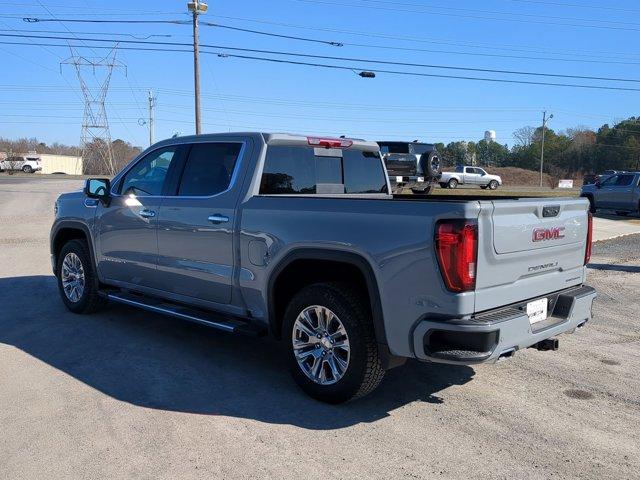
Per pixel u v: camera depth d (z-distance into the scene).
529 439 3.96
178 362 5.33
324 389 4.41
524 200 4.19
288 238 4.52
